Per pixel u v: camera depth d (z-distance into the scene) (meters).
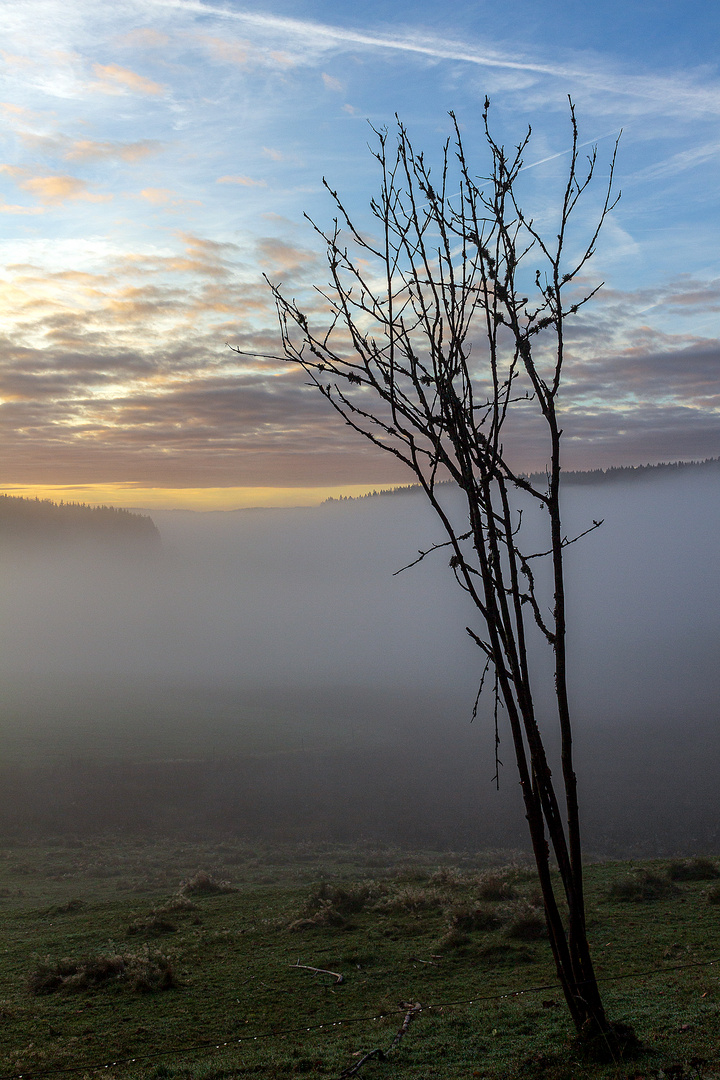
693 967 10.66
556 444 5.25
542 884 6.00
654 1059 5.88
